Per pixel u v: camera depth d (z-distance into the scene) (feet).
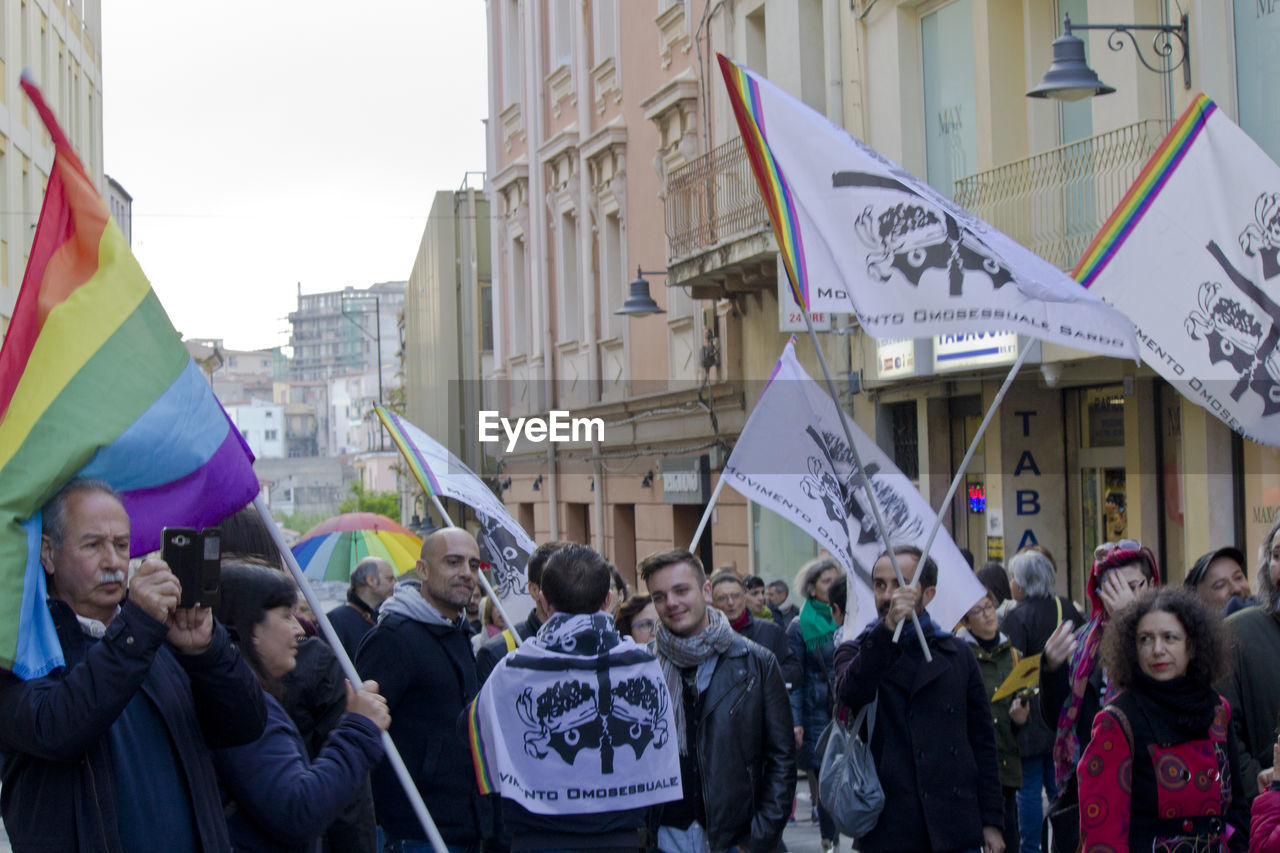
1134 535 44.27
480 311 144.15
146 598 11.60
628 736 16.35
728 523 70.59
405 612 21.71
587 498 92.58
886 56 54.08
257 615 14.89
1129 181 40.40
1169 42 39.83
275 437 548.72
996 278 19.84
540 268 100.89
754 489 26.07
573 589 16.61
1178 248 23.43
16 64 91.15
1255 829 15.17
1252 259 23.67
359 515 43.06
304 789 13.79
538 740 16.17
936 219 20.13
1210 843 16.16
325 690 18.60
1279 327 23.68
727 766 19.70
